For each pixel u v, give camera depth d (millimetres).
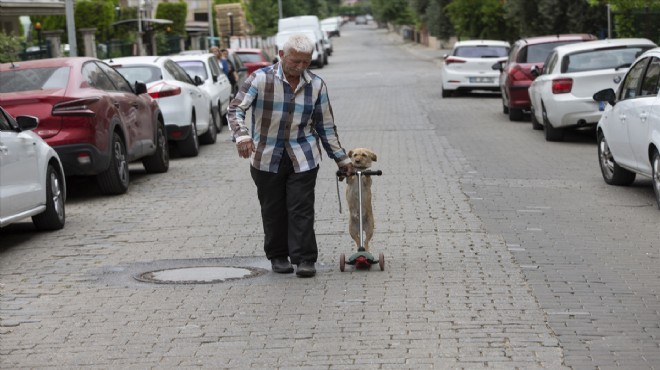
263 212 10016
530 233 11867
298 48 9352
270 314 8570
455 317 8297
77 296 9477
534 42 27797
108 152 15578
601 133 15859
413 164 18453
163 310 8828
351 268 10211
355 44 122562
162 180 17922
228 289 9523
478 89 37375
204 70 27188
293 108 9586
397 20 123062
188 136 21406
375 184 15938
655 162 13555
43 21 51375
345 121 28484
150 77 21453
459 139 23031
